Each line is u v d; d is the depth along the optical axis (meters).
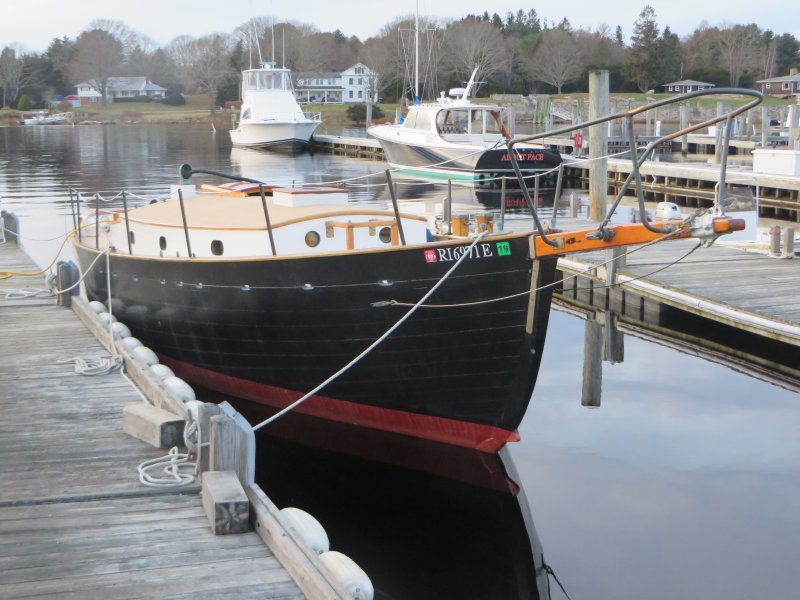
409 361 8.27
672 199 27.11
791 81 86.25
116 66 120.31
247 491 5.37
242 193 10.76
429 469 8.18
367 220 9.24
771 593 5.89
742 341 11.88
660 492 7.42
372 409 8.70
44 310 10.80
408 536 6.89
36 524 5.17
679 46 95.00
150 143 53.25
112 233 11.72
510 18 122.31
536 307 7.69
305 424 9.17
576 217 19.12
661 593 5.92
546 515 7.07
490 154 27.09
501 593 6.05
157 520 5.22
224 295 9.02
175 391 7.54
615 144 37.66
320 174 33.56
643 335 12.21
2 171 34.19
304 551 4.56
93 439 6.59
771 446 8.33
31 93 111.06
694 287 11.80
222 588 4.45
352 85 105.69
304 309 8.51
